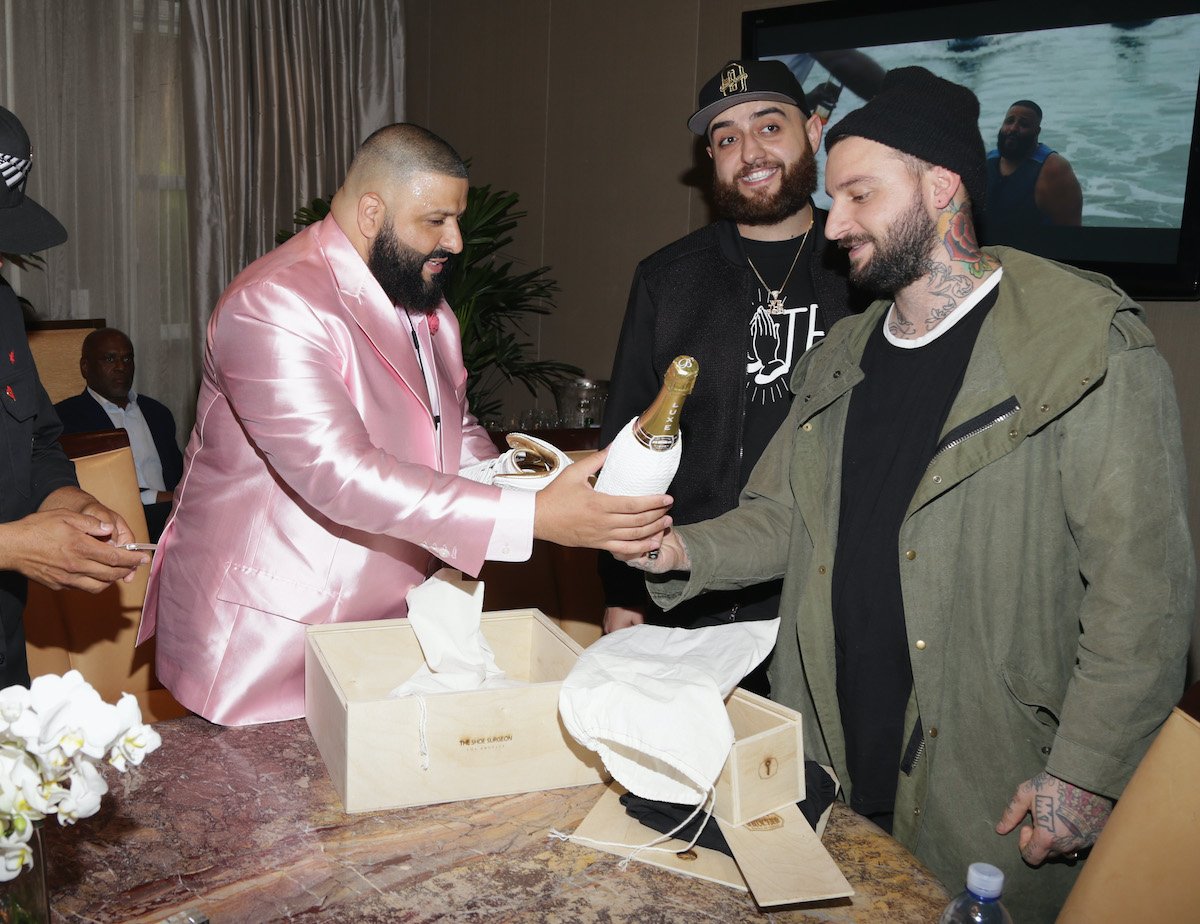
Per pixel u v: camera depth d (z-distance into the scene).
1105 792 1.25
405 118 5.45
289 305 1.51
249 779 1.25
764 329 2.19
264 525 1.60
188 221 4.87
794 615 1.58
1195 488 2.77
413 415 1.67
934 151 1.35
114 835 1.12
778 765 1.16
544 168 4.64
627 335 2.30
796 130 2.15
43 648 1.79
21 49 4.39
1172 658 1.25
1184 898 1.02
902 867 1.11
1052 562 1.34
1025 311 1.34
